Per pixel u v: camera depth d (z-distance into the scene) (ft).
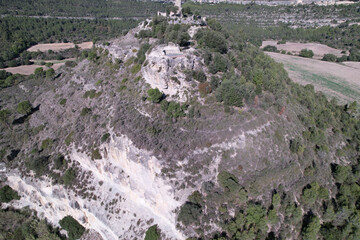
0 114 270.87
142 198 194.18
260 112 214.90
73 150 232.53
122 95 252.42
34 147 257.75
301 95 293.02
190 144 194.08
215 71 237.04
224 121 205.26
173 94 225.15
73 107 279.08
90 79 303.48
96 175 221.25
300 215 174.09
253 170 190.70
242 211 171.53
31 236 212.64
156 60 221.87
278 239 168.45
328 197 195.83
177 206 175.73
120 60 298.76
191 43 289.53
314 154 221.05
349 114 307.58
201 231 164.45
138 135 200.44
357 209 190.39
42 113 295.89
